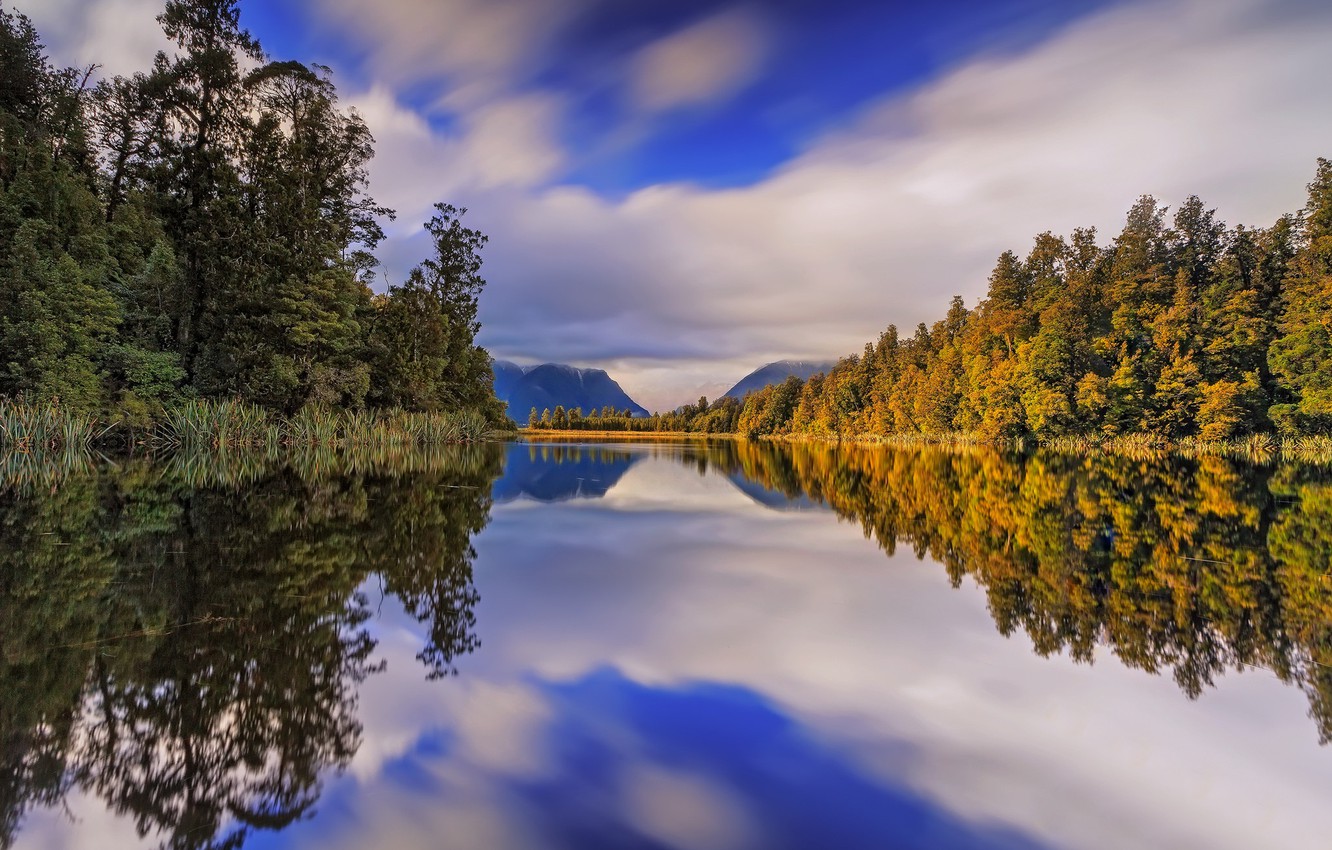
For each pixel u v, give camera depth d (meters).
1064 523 10.24
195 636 4.33
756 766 2.86
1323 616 5.20
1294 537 8.77
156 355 21.75
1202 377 34.72
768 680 3.86
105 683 3.56
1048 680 3.90
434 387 38.69
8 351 17.95
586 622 4.95
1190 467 22.80
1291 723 3.34
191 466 16.25
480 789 2.65
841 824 2.45
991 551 8.04
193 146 25.06
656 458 32.38
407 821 2.42
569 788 2.66
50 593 5.18
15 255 18.72
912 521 10.70
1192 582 6.36
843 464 28.11
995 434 46.31
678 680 3.84
